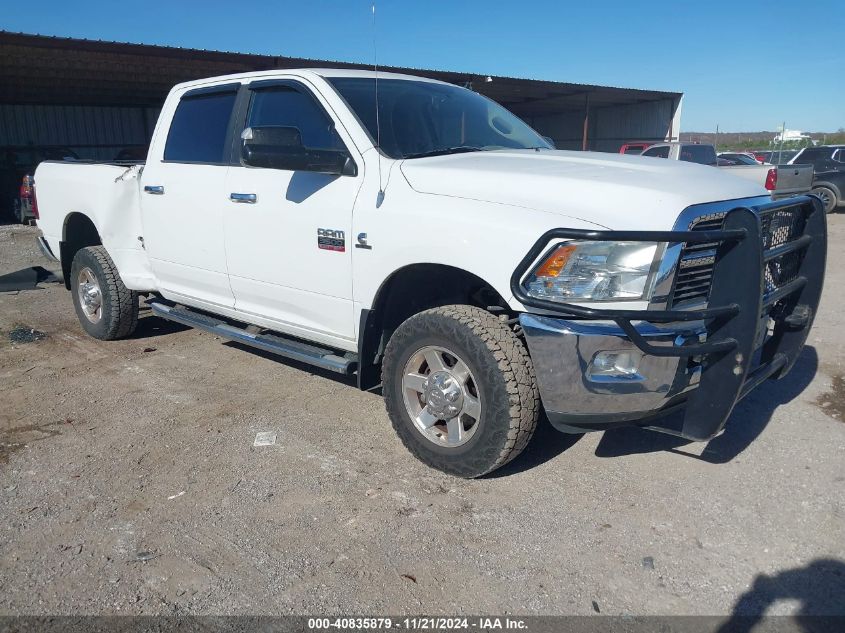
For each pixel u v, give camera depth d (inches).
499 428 130.8
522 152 165.8
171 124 202.4
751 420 169.3
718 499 133.6
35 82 795.4
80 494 137.9
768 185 498.6
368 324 152.4
